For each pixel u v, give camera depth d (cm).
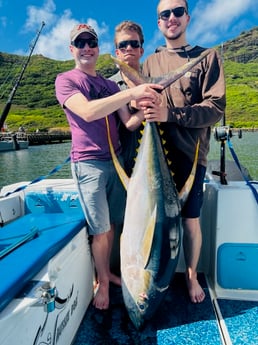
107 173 221
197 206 222
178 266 263
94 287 243
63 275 175
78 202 261
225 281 235
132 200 194
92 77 228
